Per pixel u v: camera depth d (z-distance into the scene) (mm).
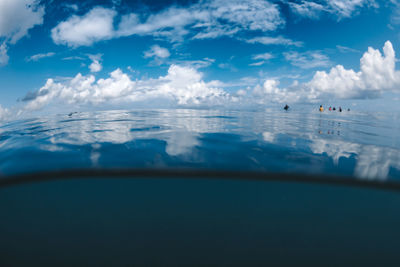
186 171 1692
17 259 839
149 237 976
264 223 1068
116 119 6695
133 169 1728
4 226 1035
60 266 812
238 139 3092
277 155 2205
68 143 2730
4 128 4629
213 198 1299
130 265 816
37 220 1081
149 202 1249
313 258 840
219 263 837
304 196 1325
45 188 1406
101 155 2127
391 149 2600
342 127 5246
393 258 856
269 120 6934
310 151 2416
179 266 807
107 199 1278
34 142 2805
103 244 930
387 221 1075
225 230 1022
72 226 1045
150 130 4000
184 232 1004
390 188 1425
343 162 1987
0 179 1484
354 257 861
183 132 3732
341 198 1309
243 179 1562
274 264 832
